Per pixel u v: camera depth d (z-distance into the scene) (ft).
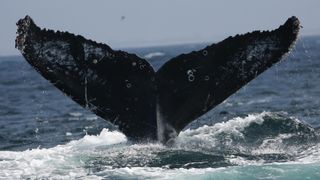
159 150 129.80
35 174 117.70
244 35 133.90
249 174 110.83
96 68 132.87
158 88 134.31
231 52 133.80
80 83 132.05
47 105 343.26
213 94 134.00
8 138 199.11
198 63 134.72
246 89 380.99
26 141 190.19
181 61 135.33
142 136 135.23
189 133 149.69
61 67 130.31
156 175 112.78
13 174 118.01
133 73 134.00
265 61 130.82
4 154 134.92
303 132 149.79
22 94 452.35
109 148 135.44
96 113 134.31
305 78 451.12
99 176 113.70
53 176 116.16
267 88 382.83
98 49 133.08
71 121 246.68
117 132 156.56
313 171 111.04
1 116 289.94
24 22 124.57
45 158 128.77
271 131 150.41
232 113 244.01
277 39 130.41
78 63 131.64
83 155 129.49
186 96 134.51
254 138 144.77
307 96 311.47
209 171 114.11
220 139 143.02
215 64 134.31
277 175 109.60
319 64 650.02
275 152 130.62
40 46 127.95
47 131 215.51
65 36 131.03
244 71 132.36
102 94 133.59
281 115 161.99
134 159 124.57
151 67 134.62
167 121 134.82
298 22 127.54
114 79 133.80
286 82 424.87
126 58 133.80
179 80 134.72
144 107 134.10
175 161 122.93
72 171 118.93
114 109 134.10
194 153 128.16
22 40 123.95
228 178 109.09
